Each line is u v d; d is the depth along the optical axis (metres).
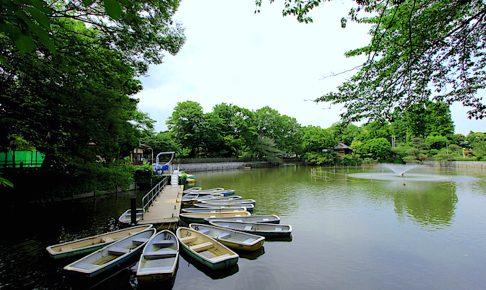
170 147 41.75
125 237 8.97
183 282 7.17
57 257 7.78
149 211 12.90
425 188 23.17
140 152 36.78
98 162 14.89
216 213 13.09
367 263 8.34
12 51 5.69
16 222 12.85
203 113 49.97
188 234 9.80
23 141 13.34
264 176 36.66
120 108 9.48
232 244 8.98
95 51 8.47
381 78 4.73
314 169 48.97
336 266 8.12
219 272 7.58
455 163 44.19
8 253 9.08
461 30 3.96
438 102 4.74
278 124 62.53
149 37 8.11
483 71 4.20
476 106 4.41
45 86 8.12
